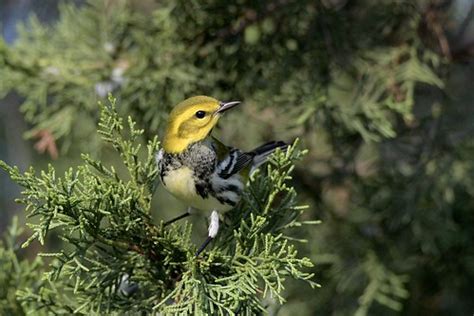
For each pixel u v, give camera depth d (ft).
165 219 44.68
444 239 39.68
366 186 40.11
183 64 37.04
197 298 23.62
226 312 25.02
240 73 37.37
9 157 52.11
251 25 36.96
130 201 24.30
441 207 38.65
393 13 37.63
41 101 37.55
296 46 37.22
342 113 35.78
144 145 37.73
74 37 39.14
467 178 39.09
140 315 26.09
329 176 40.06
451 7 40.68
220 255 24.63
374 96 36.65
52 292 27.17
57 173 46.75
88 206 23.58
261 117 39.27
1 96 38.27
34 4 51.03
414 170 39.50
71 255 23.67
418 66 36.63
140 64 37.01
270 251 24.86
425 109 40.45
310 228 40.22
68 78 37.55
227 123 38.27
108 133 25.02
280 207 26.23
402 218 39.50
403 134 39.81
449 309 42.63
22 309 29.12
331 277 40.96
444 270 42.29
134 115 37.35
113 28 38.60
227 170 28.07
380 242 40.91
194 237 38.99
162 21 36.99
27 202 22.49
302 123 35.88
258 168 30.14
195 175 27.78
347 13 37.73
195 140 28.02
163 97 36.81
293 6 36.60
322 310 40.98
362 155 41.37
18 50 38.60
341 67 37.24
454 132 39.58
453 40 39.78
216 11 36.63
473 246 42.01
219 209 27.96
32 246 46.80
